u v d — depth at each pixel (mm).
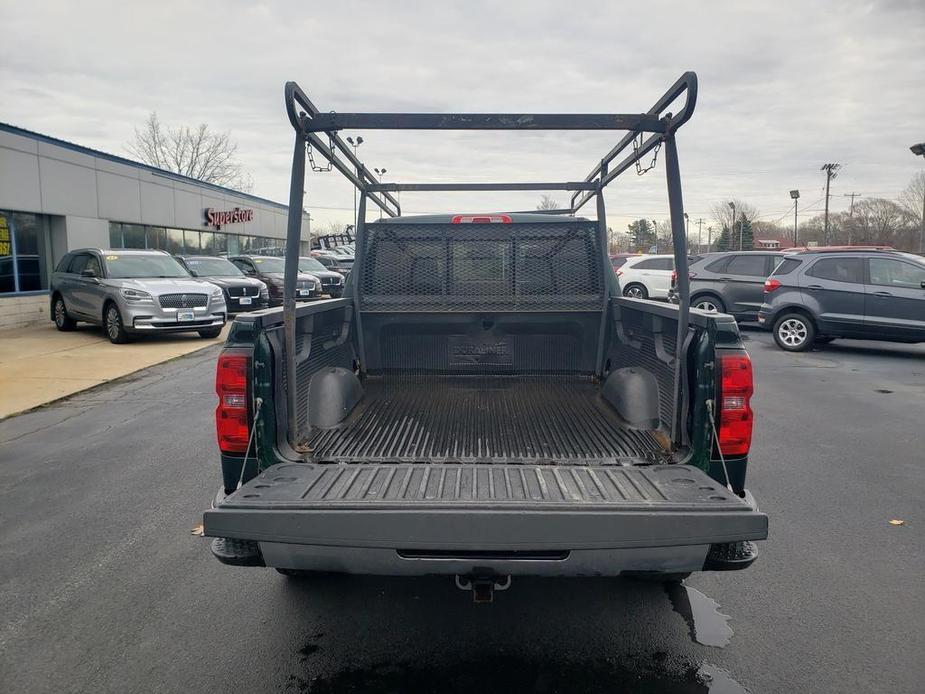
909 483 5664
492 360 5082
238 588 3984
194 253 28562
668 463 3311
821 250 13523
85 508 5262
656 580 4039
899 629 3484
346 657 3289
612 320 4852
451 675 3143
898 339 12242
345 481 2994
